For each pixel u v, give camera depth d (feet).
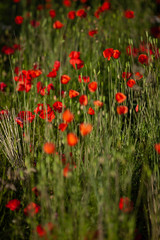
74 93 14.96
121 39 19.29
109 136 15.06
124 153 14.96
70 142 13.48
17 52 19.75
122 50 18.85
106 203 13.58
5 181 14.61
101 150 14.61
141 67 16.55
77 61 16.30
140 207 14.55
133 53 17.85
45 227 13.32
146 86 15.56
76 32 19.58
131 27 20.80
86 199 13.91
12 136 15.49
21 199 14.73
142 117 15.61
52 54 18.62
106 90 17.57
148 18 23.76
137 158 15.30
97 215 14.01
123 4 25.80
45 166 14.85
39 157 14.94
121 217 13.42
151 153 15.12
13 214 14.51
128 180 14.29
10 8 28.91
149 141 15.26
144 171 14.62
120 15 21.49
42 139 15.66
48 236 13.29
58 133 15.19
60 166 14.07
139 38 19.48
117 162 14.46
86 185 14.39
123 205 13.60
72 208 13.94
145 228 14.33
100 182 13.87
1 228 14.37
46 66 18.24
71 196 14.08
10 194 14.79
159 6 26.02
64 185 14.38
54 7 26.91
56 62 16.40
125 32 20.13
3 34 24.47
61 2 27.63
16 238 14.06
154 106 15.33
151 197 14.24
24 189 14.46
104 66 17.53
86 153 14.70
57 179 13.98
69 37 19.44
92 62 17.93
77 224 13.93
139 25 22.72
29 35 21.91
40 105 14.85
